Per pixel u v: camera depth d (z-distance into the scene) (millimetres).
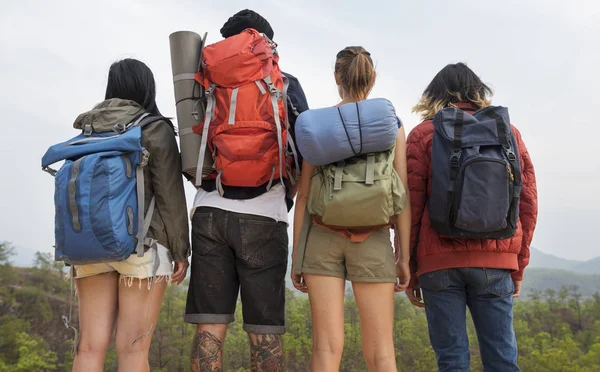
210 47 2379
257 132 2273
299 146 2164
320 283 2311
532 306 98500
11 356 57719
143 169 2332
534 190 2449
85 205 2045
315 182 2258
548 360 67938
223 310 2391
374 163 2145
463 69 2582
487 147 2207
